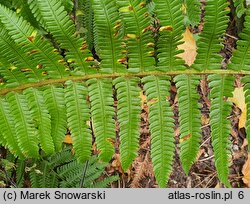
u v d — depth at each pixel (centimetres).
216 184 84
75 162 77
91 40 76
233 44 85
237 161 84
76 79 57
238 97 83
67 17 54
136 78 57
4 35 54
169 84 57
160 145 57
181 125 56
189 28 85
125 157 57
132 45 55
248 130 57
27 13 63
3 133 57
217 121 56
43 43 55
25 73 57
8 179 73
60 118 58
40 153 75
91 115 57
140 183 83
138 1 53
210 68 56
